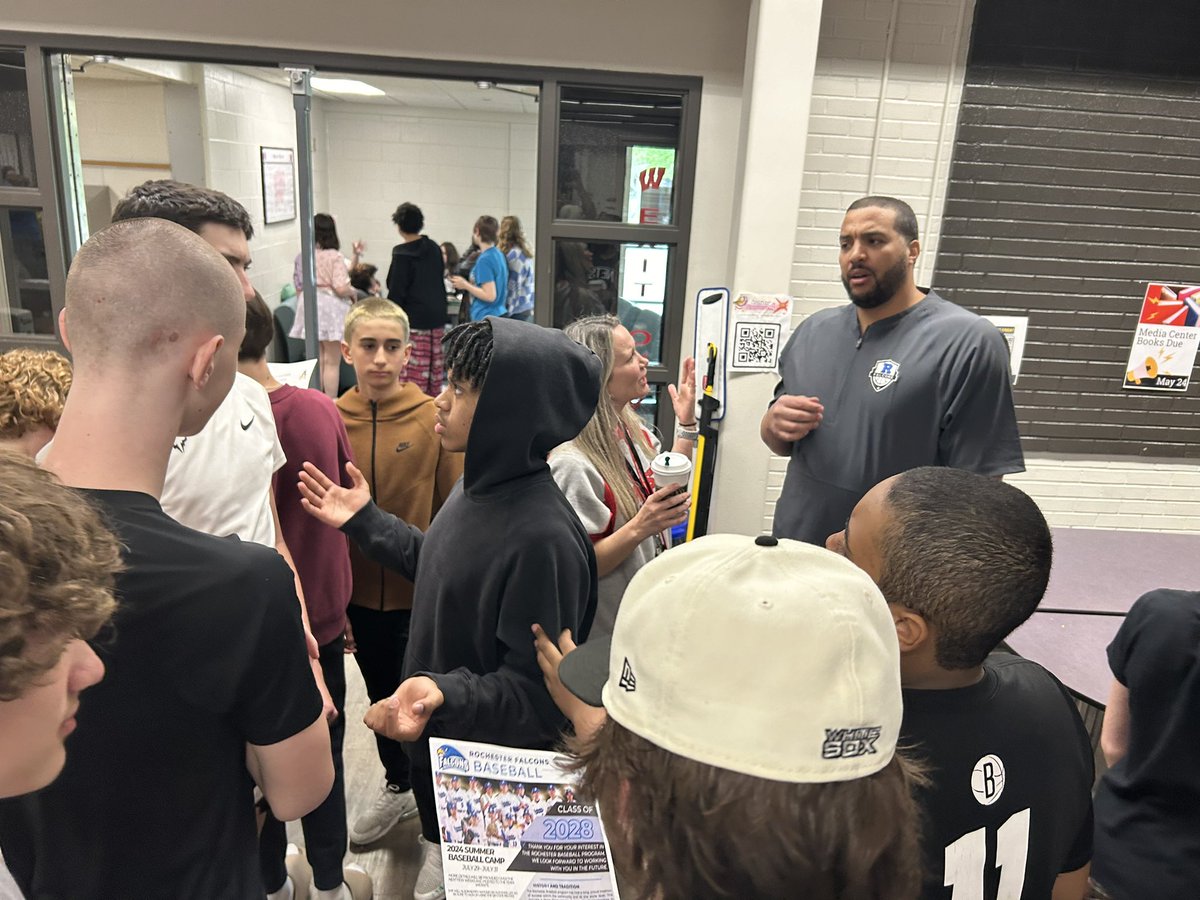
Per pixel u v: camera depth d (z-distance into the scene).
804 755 0.52
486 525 1.32
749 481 3.68
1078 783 0.89
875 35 3.44
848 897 0.52
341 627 1.84
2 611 0.50
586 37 3.47
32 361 1.24
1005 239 3.63
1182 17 3.40
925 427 2.14
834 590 0.58
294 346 4.76
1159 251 3.64
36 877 0.84
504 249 6.23
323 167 8.71
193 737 0.85
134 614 0.78
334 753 1.80
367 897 1.95
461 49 3.46
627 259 3.80
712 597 0.56
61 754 0.59
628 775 0.56
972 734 0.83
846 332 2.36
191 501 1.37
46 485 0.60
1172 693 1.10
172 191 1.50
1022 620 0.83
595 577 1.47
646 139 3.66
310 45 3.42
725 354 3.46
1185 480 3.92
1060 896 0.95
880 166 3.57
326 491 1.63
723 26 3.48
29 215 3.58
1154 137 3.52
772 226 3.43
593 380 1.40
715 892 0.52
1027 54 3.44
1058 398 3.81
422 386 5.78
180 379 0.88
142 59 3.45
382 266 9.11
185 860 0.87
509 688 1.28
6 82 3.44
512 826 0.92
